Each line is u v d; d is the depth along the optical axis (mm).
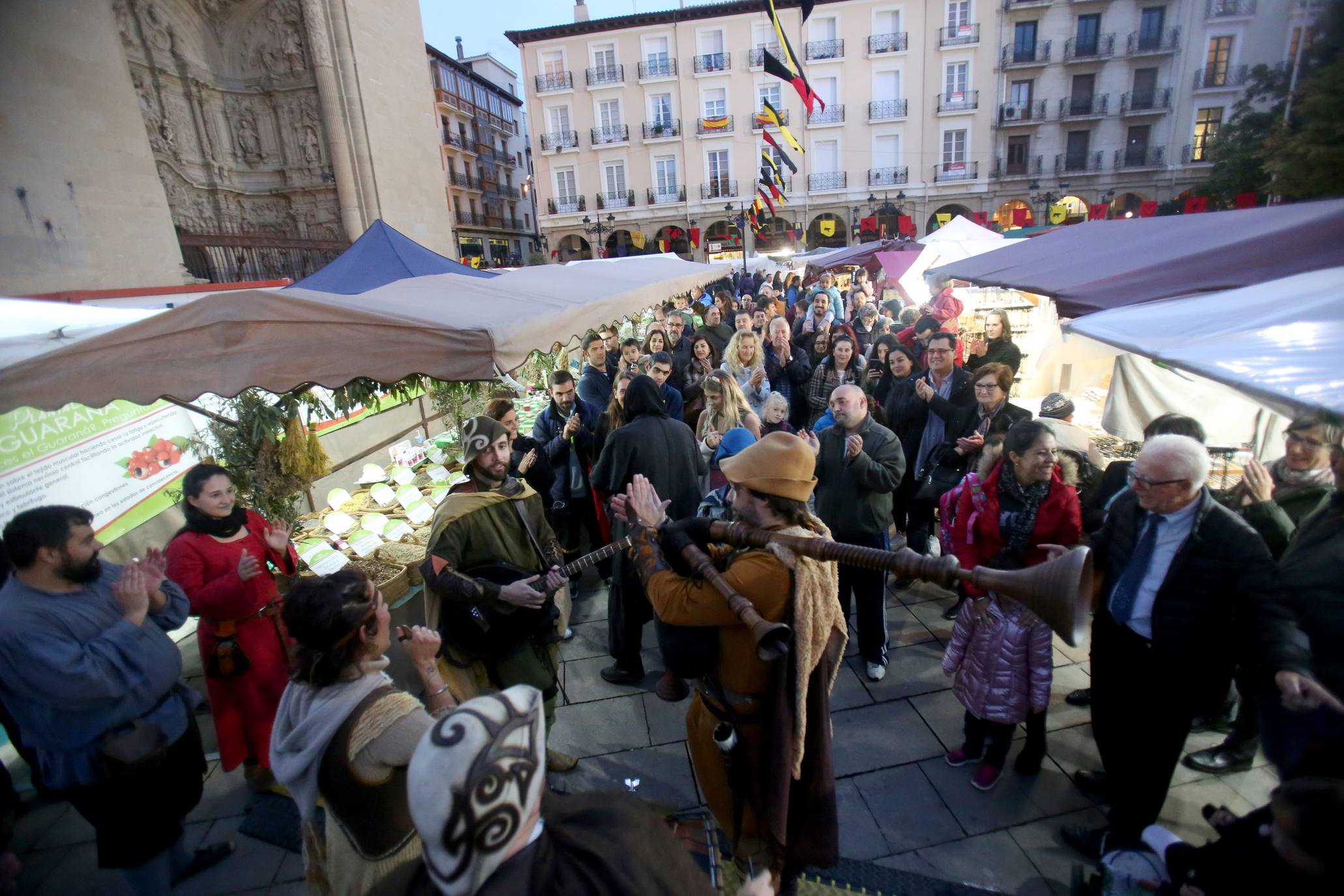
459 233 38844
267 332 2447
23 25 8109
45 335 2889
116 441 4031
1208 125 28266
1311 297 2074
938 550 4637
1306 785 1250
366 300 2861
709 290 15398
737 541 1655
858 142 31406
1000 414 3551
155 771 2096
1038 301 8094
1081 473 3332
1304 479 2492
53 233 8320
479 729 821
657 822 976
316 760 1377
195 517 2574
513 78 48156
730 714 1883
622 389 4223
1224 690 2189
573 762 2852
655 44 32062
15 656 1925
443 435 6109
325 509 5074
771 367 6418
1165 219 4070
